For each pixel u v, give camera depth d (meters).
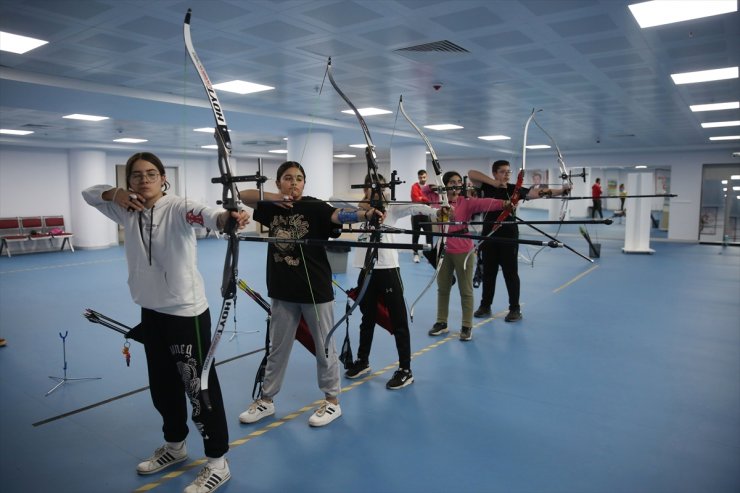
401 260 8.38
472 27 3.35
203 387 1.75
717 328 4.13
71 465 2.10
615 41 3.69
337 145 11.36
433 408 2.62
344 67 4.39
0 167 9.89
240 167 14.45
